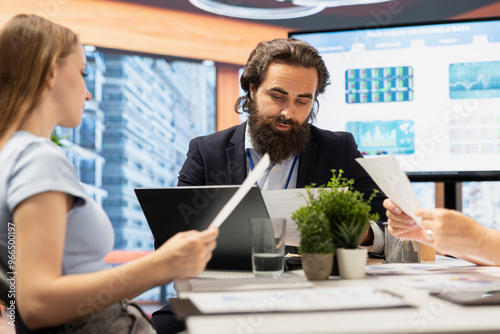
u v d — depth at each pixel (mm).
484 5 3787
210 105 4152
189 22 4055
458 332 705
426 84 2840
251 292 959
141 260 970
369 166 1232
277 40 1942
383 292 943
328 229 1133
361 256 1138
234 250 1291
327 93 2953
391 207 1351
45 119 1097
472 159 2793
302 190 1340
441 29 2811
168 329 1588
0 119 1045
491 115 2766
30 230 925
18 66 1059
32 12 3807
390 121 2885
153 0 4008
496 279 1106
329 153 1952
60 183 972
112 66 4059
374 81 2900
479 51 2771
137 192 1349
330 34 2945
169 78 4141
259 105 1885
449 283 1054
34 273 911
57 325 980
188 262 971
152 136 4145
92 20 3938
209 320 746
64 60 1118
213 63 4098
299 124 1860
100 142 4055
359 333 692
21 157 981
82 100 1167
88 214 1061
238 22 4082
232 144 1982
